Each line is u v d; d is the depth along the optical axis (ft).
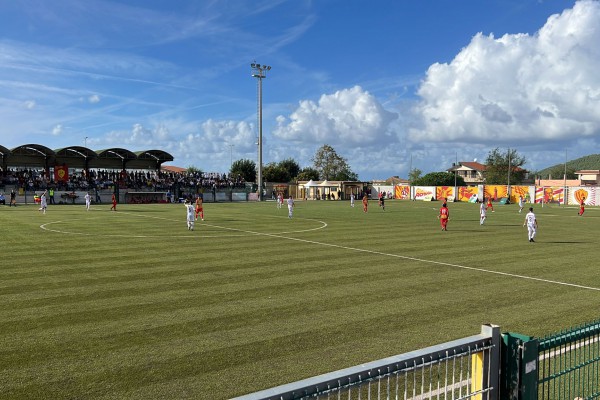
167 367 22.90
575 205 219.82
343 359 24.12
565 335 14.25
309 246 67.05
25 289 38.86
